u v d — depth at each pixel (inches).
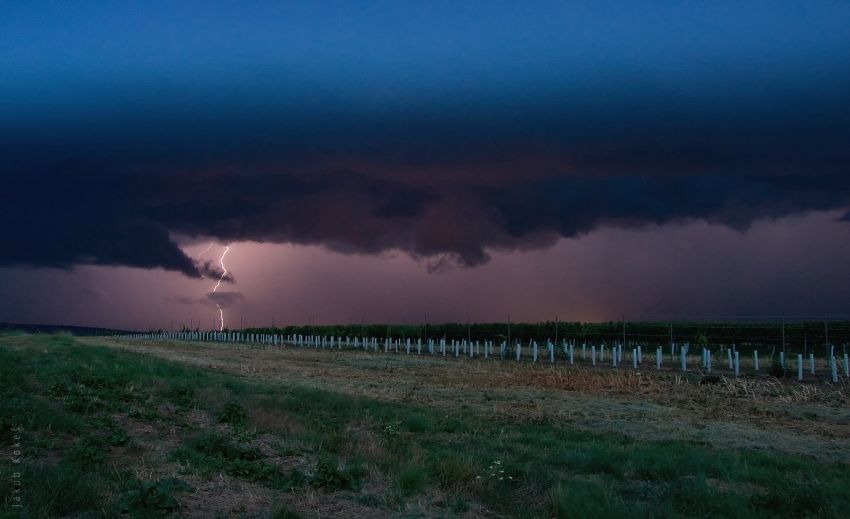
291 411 736.3
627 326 2245.3
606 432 714.8
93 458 408.2
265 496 389.4
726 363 1561.3
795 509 417.1
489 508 411.5
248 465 441.1
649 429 737.6
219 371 1298.0
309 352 2283.5
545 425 750.5
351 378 1280.8
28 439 444.8
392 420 706.2
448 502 406.9
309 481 420.2
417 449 536.7
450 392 1063.6
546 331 2378.2
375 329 2965.1
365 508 382.3
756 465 541.6
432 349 2213.3
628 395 1051.9
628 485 474.0
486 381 1245.1
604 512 396.2
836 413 870.4
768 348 1909.4
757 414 864.3
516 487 458.0
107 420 529.3
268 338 3270.2
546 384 1190.3
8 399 553.6
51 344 1304.1
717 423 783.7
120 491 362.3
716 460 535.8
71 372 757.9
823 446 651.5
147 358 1299.2
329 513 370.6
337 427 647.8
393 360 1847.9
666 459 531.5
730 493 444.5
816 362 1512.1
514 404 932.6
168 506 343.0
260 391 922.1
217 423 603.2
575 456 539.8
